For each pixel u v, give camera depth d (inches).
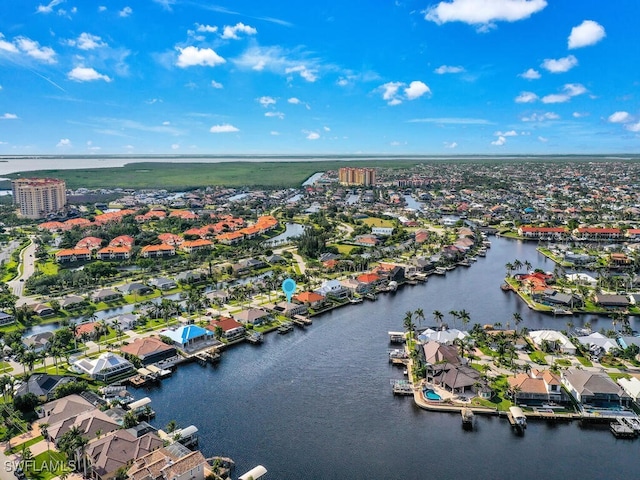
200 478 5172.2
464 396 6983.3
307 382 7495.1
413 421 6466.5
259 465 5467.5
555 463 5654.5
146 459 5305.1
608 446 5989.2
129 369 7642.7
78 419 5910.4
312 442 5969.5
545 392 6776.6
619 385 7012.8
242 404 6835.6
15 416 6240.2
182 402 6875.0
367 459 5674.2
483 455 5782.5
